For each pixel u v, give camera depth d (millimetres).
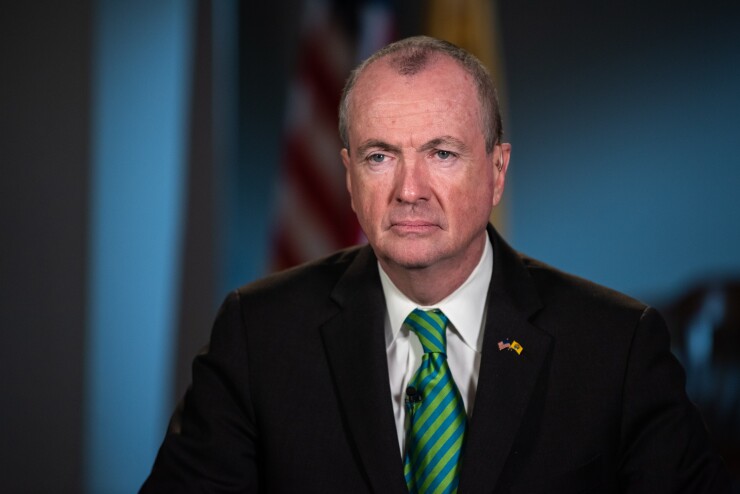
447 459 2127
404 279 2197
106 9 5316
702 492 2131
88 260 5348
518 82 5715
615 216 5645
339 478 2195
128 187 5344
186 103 5391
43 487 5391
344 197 5320
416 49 2090
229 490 2254
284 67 5594
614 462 2203
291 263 5258
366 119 2049
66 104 5316
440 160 2051
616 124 5641
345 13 5316
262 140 5586
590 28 5648
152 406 5383
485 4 5414
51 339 5367
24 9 5293
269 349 2361
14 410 5379
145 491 2254
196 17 5406
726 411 4785
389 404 2191
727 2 5500
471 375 2268
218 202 5391
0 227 5328
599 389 2209
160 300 5367
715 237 5543
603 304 2332
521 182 5715
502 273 2357
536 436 2172
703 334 4926
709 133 5539
